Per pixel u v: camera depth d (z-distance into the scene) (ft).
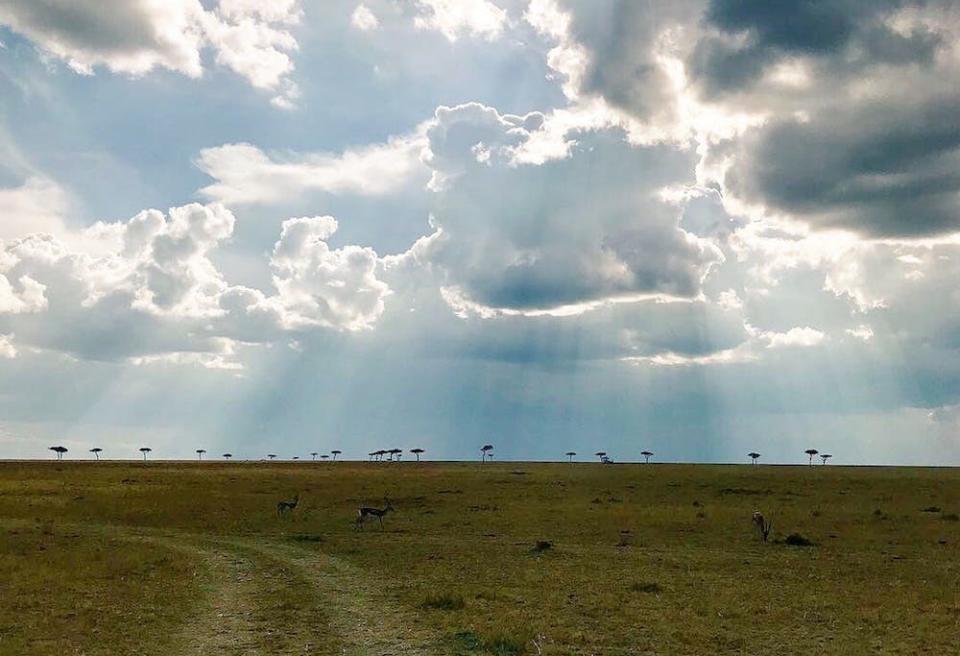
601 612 79.15
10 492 243.40
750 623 75.72
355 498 225.56
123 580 97.91
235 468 468.75
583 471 406.21
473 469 456.86
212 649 66.13
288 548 130.62
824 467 540.11
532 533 152.05
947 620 77.10
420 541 140.46
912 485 272.51
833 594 90.68
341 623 74.69
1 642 67.36
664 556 121.29
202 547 131.85
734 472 391.45
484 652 63.46
